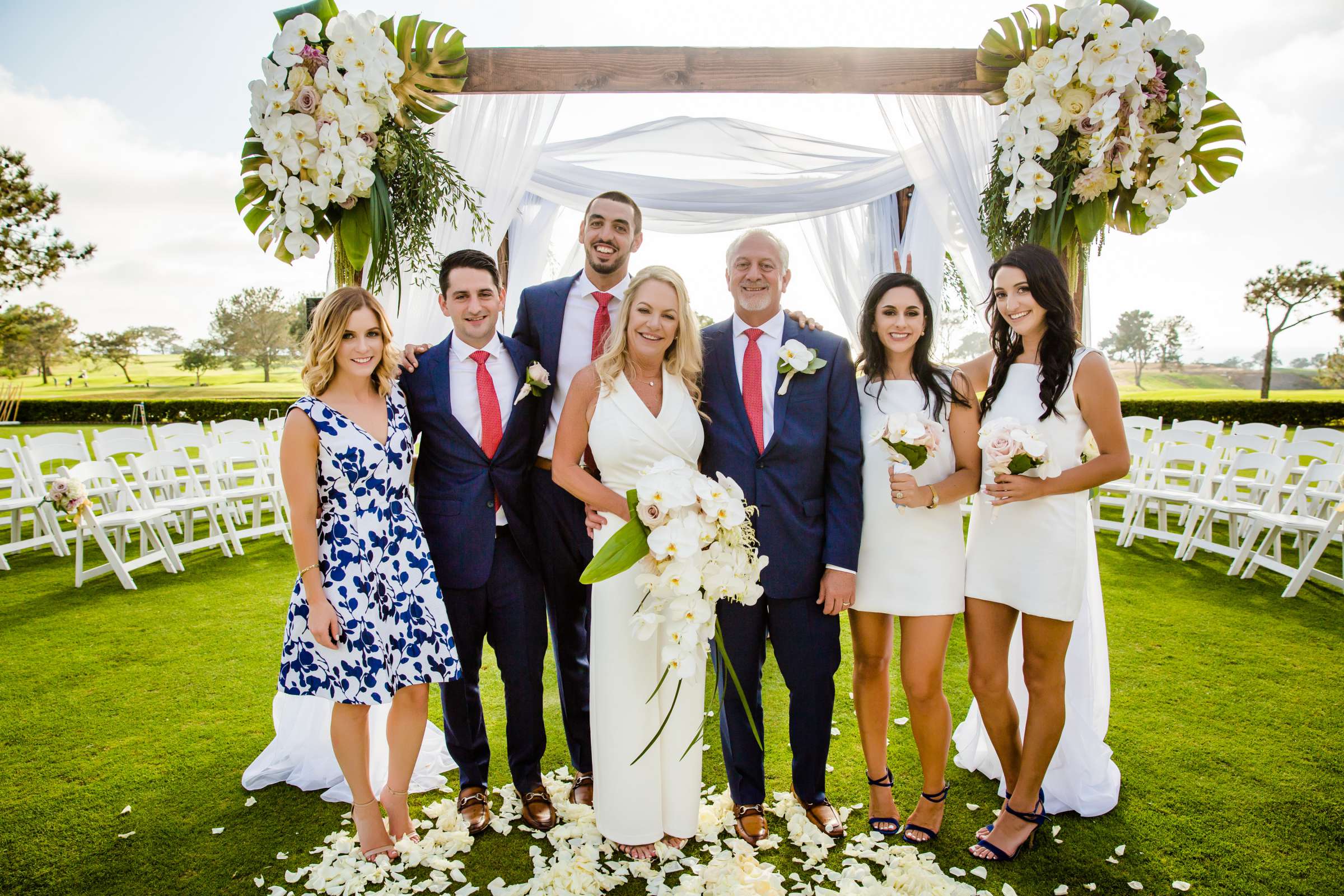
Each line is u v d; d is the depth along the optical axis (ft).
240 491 22.53
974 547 7.50
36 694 11.45
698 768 7.22
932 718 7.32
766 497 7.28
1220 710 10.66
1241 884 6.76
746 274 7.37
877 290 7.43
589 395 7.20
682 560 6.11
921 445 6.51
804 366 7.25
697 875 6.86
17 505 20.16
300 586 7.00
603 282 8.27
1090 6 8.28
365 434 7.02
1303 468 21.56
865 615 7.47
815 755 7.55
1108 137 8.17
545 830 7.73
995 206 9.62
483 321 7.66
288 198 8.00
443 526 7.57
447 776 9.11
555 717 10.90
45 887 6.82
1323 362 103.76
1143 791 8.47
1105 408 6.97
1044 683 7.14
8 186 67.36
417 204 8.78
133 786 8.71
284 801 8.40
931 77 9.62
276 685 11.85
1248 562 19.62
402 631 7.09
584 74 9.39
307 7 8.07
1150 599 16.51
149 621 15.17
